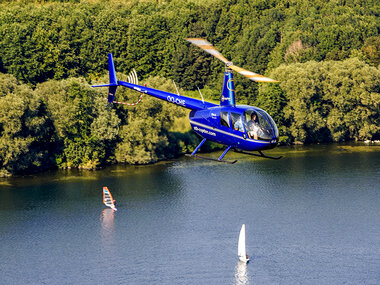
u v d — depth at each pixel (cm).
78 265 10638
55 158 16662
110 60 9469
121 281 10075
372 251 10962
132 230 12025
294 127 19825
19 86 15788
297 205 13225
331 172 15825
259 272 10288
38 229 12150
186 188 14600
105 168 16700
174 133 18812
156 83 17850
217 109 7462
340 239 11456
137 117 17312
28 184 15050
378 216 12488
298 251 11012
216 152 18688
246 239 11512
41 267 10600
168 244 11338
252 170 16250
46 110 16162
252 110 7169
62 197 14012
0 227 12212
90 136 16600
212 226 12131
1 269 10512
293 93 19650
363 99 19825
